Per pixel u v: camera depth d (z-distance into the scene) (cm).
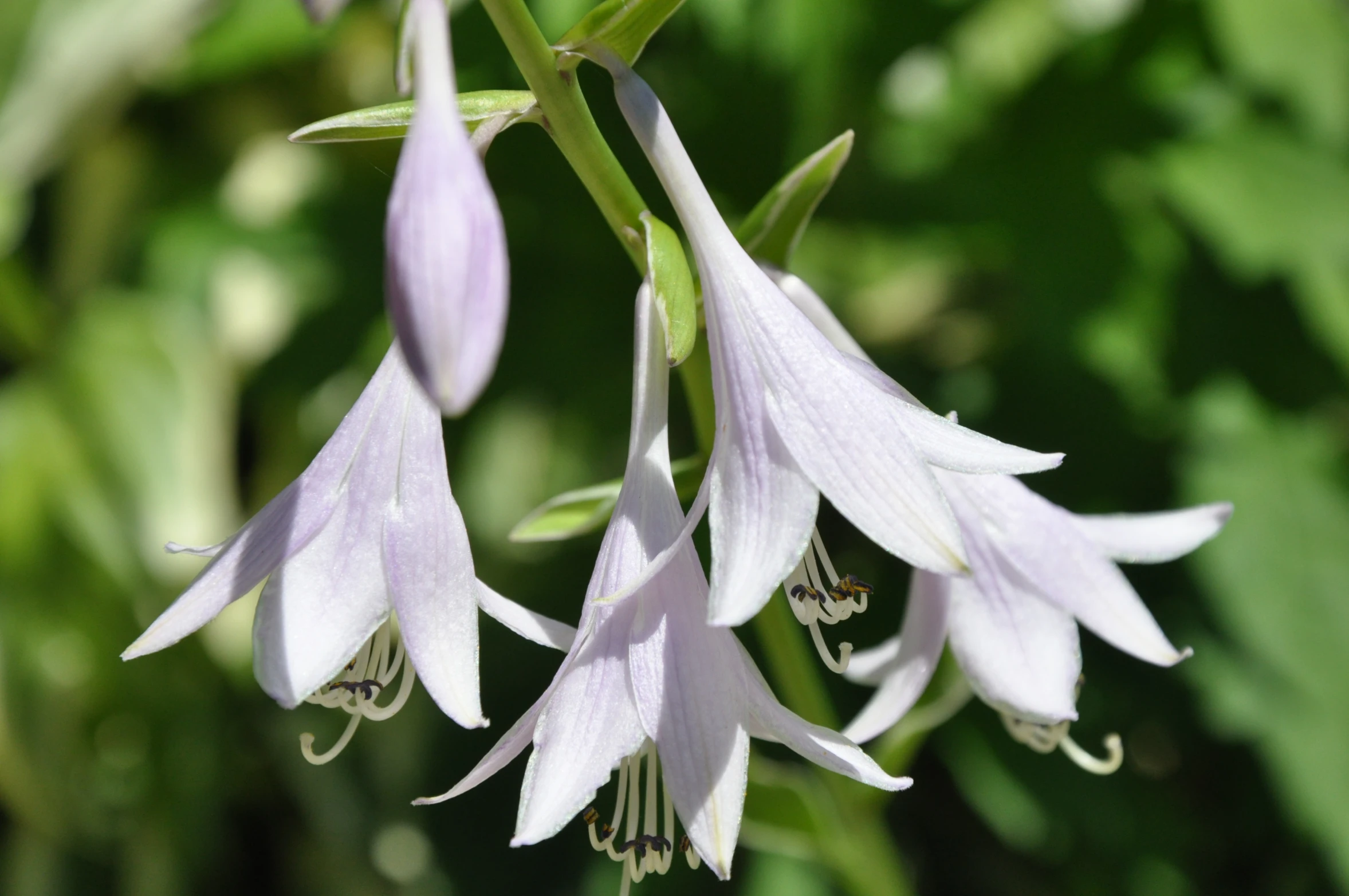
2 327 52
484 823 49
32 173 51
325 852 51
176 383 51
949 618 32
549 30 40
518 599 49
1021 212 46
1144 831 43
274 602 30
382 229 49
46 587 50
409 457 30
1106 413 45
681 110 45
